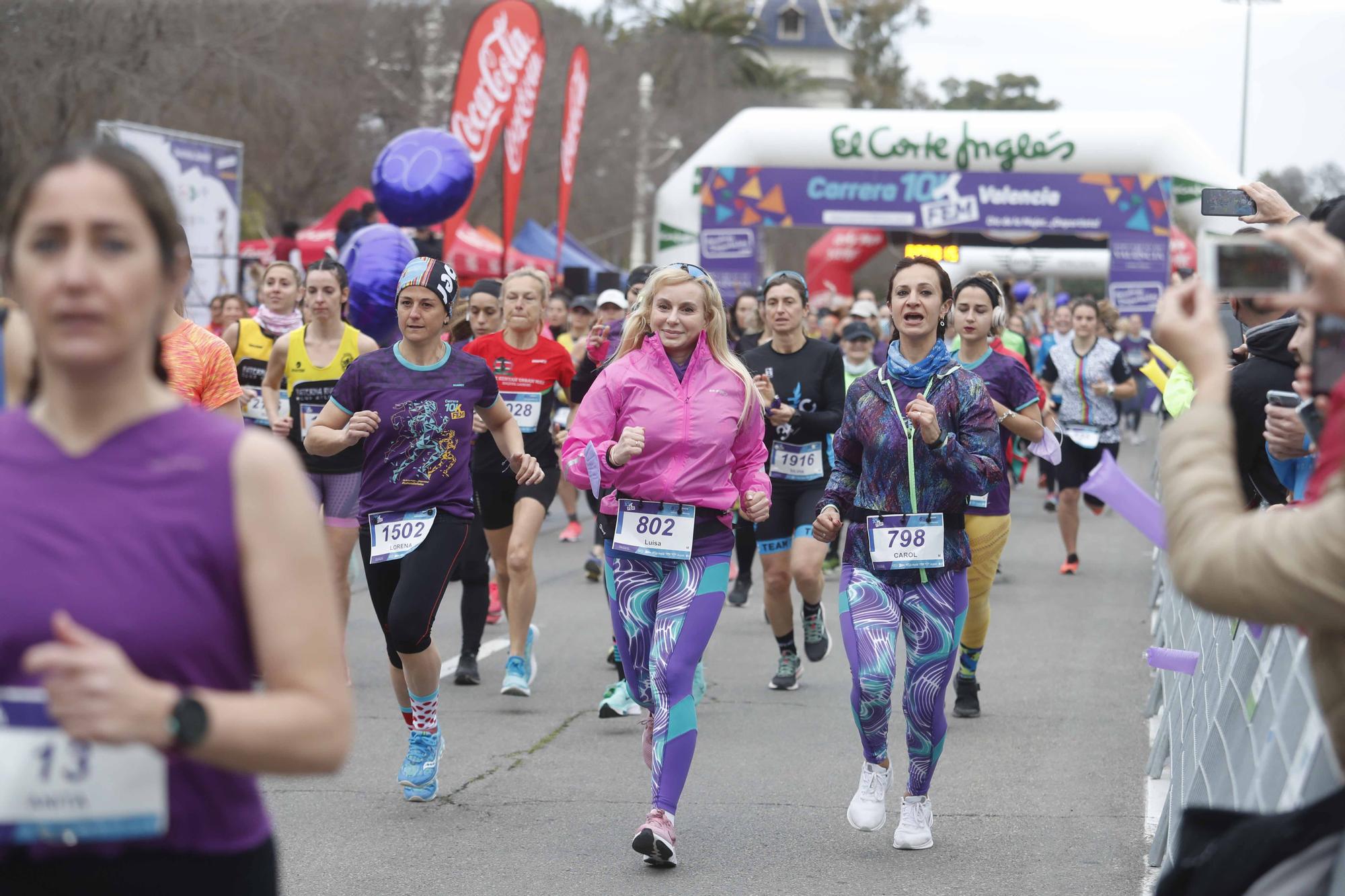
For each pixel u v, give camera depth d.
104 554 2.07
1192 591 2.17
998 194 25.08
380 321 11.55
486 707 7.87
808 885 5.10
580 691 8.30
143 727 1.94
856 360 12.45
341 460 8.12
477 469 8.38
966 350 7.87
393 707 7.85
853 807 5.48
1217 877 2.33
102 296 2.02
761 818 5.91
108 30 25.19
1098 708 7.91
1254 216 4.26
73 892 2.12
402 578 5.98
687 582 5.44
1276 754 3.24
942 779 6.51
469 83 15.13
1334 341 2.31
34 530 2.07
